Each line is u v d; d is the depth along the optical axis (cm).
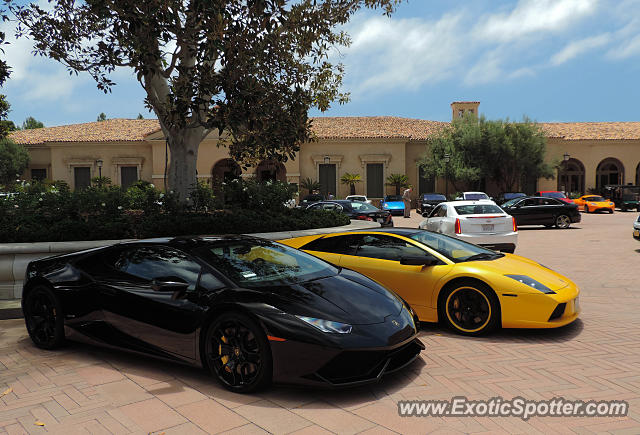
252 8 741
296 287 379
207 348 364
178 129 905
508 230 1034
